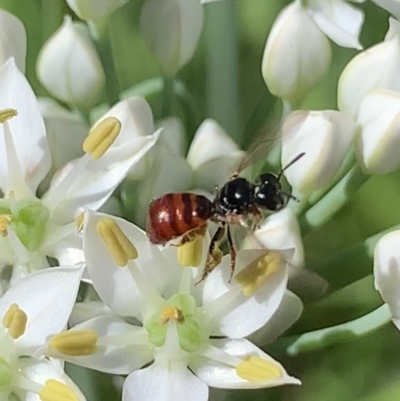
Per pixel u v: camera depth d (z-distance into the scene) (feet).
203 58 0.16
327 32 0.15
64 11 0.16
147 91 0.15
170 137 0.15
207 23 0.16
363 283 0.15
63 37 0.15
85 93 0.15
